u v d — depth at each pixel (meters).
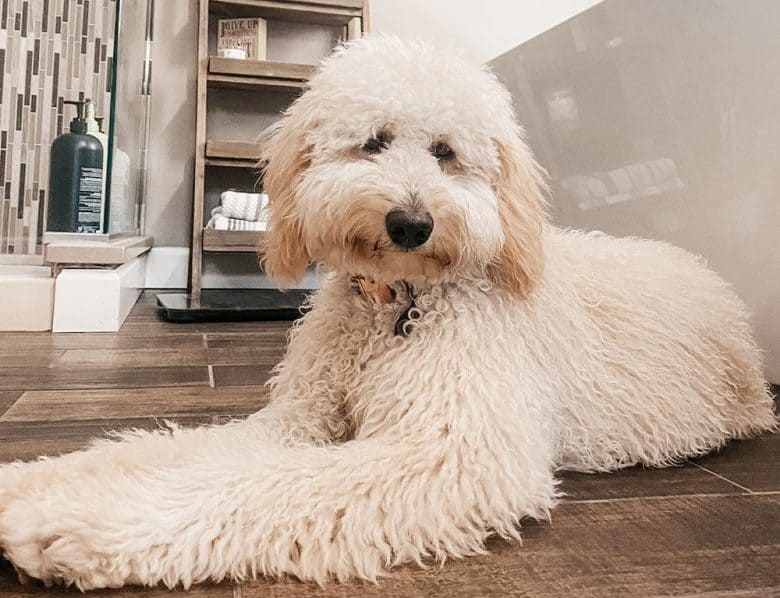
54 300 2.26
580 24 2.29
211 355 2.01
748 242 1.75
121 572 0.72
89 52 3.02
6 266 2.55
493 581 0.78
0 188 3.01
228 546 0.76
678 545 0.89
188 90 3.55
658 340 1.23
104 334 2.27
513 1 3.80
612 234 2.22
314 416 1.08
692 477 1.14
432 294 1.03
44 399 1.50
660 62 1.97
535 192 1.15
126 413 1.42
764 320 1.73
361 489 0.81
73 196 2.45
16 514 0.74
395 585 0.76
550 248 1.24
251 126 3.62
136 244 2.76
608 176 2.21
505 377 0.97
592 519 0.96
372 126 1.04
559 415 1.10
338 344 1.10
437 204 0.97
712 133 1.82
